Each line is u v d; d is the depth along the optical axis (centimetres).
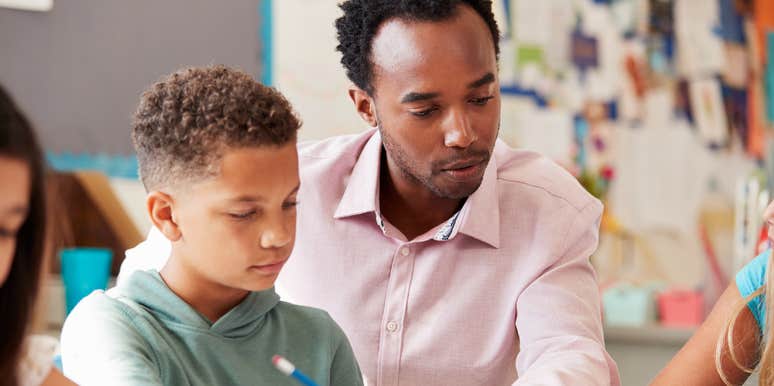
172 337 100
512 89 295
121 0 266
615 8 303
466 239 130
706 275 307
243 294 105
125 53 267
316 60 274
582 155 300
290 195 99
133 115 103
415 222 132
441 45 114
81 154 264
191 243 99
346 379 114
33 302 80
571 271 128
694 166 308
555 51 298
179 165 96
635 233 303
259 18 272
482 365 129
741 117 312
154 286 101
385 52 118
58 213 255
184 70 104
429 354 129
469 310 129
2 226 74
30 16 265
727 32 310
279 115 98
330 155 136
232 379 102
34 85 265
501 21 292
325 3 273
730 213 309
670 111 306
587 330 123
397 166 125
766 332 123
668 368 132
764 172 312
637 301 295
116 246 262
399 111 118
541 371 115
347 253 132
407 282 131
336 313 133
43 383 90
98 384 90
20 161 74
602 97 302
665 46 306
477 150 116
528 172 134
